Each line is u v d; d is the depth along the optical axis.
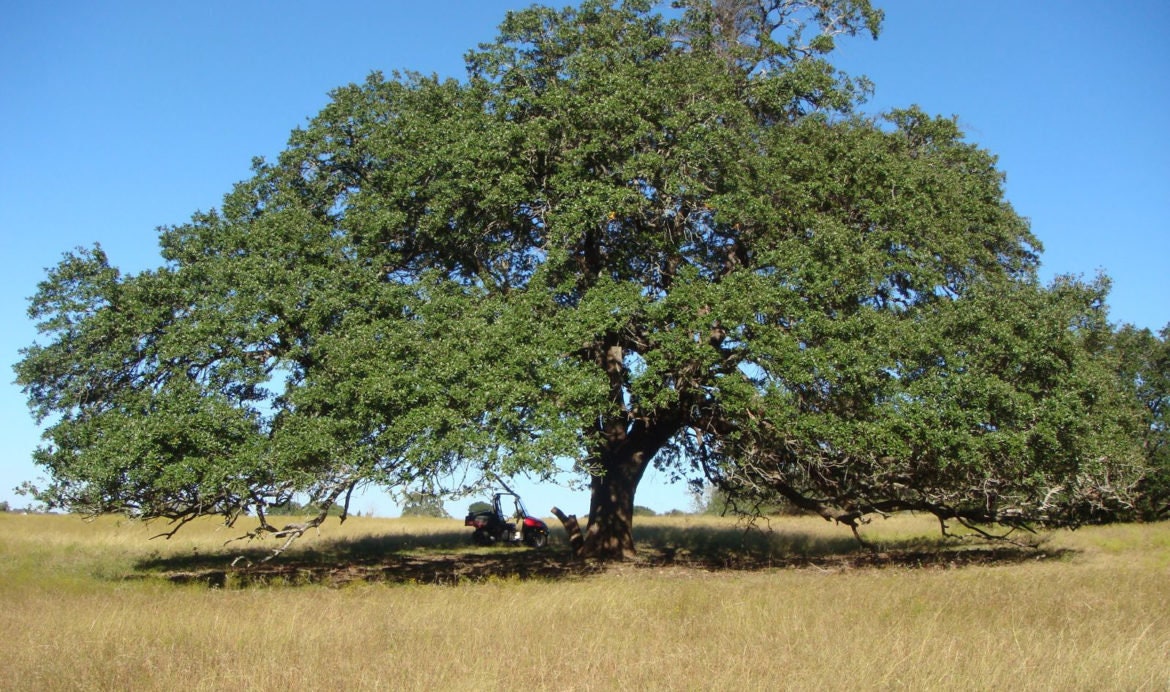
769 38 22.47
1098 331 22.23
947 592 13.33
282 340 17.33
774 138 20.12
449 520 49.34
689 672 8.45
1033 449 17.92
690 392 19.41
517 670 8.56
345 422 15.48
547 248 19.75
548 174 19.83
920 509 22.39
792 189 19.06
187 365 16.92
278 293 16.62
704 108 19.11
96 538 27.75
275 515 44.59
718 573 19.61
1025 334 18.28
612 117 18.61
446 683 8.14
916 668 8.40
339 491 16.50
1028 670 8.34
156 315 17.25
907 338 17.62
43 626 10.99
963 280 19.98
